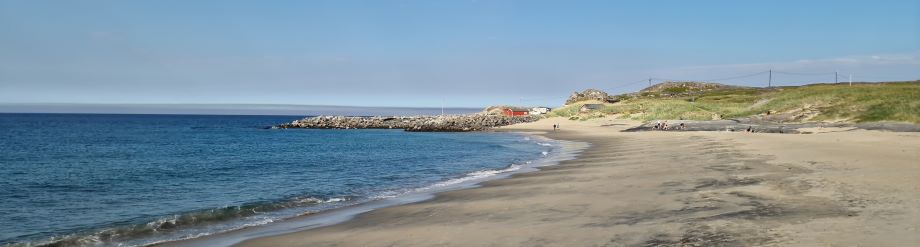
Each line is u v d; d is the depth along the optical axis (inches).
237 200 730.8
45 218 613.3
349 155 1542.8
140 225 536.7
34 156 1587.1
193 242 463.8
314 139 2659.9
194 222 556.1
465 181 875.4
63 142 2402.8
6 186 892.0
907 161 797.2
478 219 498.6
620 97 6584.6
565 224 445.4
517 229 435.8
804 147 1159.6
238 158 1464.1
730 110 3211.1
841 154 951.0
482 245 387.5
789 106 2768.2
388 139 2581.2
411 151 1691.7
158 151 1802.4
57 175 1056.8
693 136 1878.7
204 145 2167.8
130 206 690.8
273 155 1569.9
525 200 602.5
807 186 582.6
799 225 383.6
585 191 652.1
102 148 1979.6
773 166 813.2
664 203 527.2
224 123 6599.4
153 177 1010.7
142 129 4288.9
